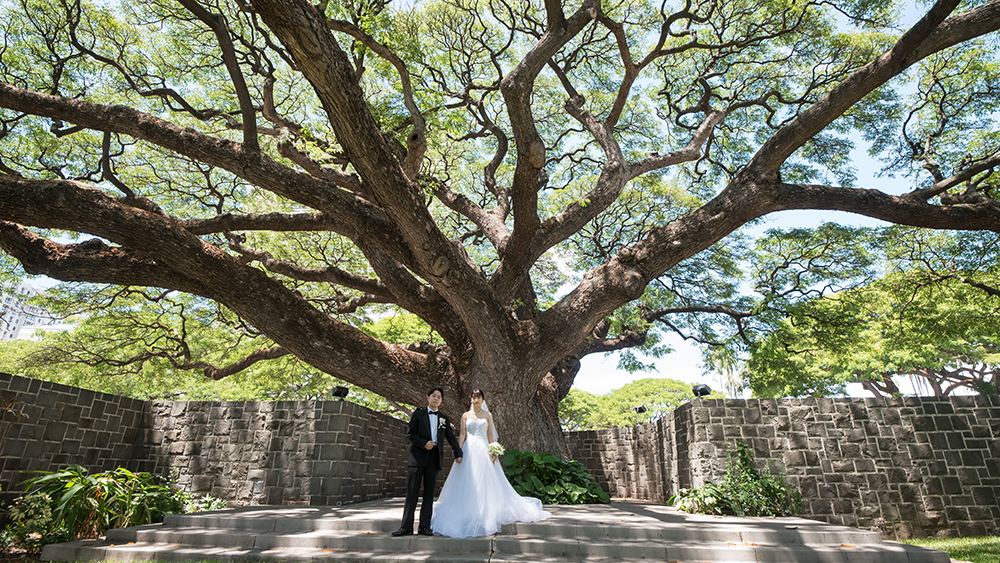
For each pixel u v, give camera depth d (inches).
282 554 206.7
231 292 333.1
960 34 353.1
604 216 682.2
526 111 306.8
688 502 346.6
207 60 463.2
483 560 196.4
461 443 250.5
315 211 385.1
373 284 467.5
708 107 501.4
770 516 329.4
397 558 197.6
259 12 190.4
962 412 396.2
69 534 252.7
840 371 982.4
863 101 504.1
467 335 406.3
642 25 531.5
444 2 502.3
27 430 367.9
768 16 475.2
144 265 339.0
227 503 435.5
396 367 385.4
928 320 557.6
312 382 864.9
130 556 217.0
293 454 443.2
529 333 380.5
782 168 563.5
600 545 210.7
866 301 585.9
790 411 397.4
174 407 472.7
